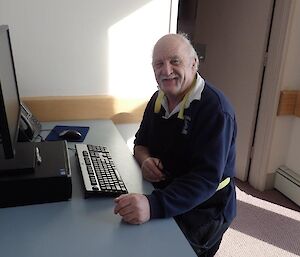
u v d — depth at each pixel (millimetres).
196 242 1224
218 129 1169
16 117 1209
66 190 1050
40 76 1837
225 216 1307
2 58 1043
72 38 1815
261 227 2266
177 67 1227
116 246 857
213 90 1259
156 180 1253
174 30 1954
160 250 851
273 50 2520
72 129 1715
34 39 1766
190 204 1069
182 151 1269
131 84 1990
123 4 1831
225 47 2990
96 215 993
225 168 1290
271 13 2498
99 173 1203
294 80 2564
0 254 812
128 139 1756
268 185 2803
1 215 978
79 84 1908
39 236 885
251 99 2756
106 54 1894
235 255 1987
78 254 819
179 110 1254
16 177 1010
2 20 1694
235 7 2816
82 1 1767
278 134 2676
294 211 2482
